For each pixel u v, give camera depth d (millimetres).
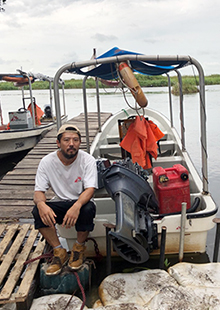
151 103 21531
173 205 3133
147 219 2752
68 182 2725
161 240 2758
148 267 3000
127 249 2598
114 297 2504
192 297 2414
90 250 3117
